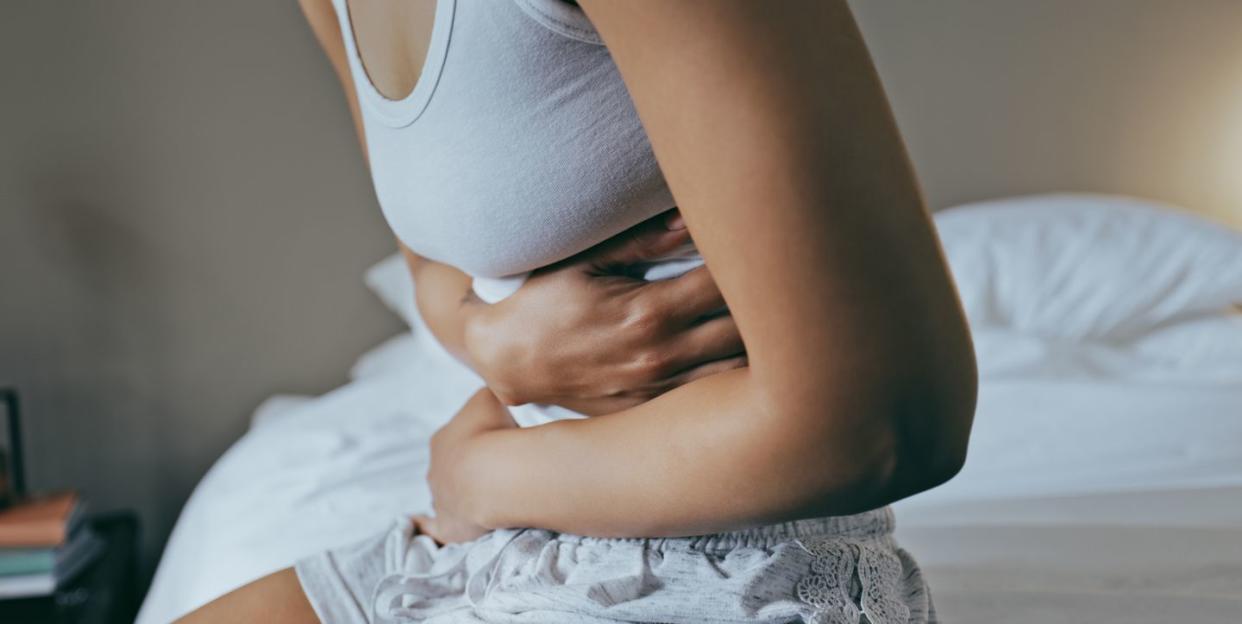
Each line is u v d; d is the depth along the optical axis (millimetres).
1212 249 1970
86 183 2381
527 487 573
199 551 1445
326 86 2453
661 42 386
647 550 570
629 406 588
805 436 415
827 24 387
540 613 563
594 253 571
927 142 2484
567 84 502
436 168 563
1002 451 1435
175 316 2449
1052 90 2461
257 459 1699
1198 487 1212
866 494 432
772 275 391
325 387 2521
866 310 391
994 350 1740
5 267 2371
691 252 572
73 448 2436
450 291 707
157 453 2471
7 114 2336
